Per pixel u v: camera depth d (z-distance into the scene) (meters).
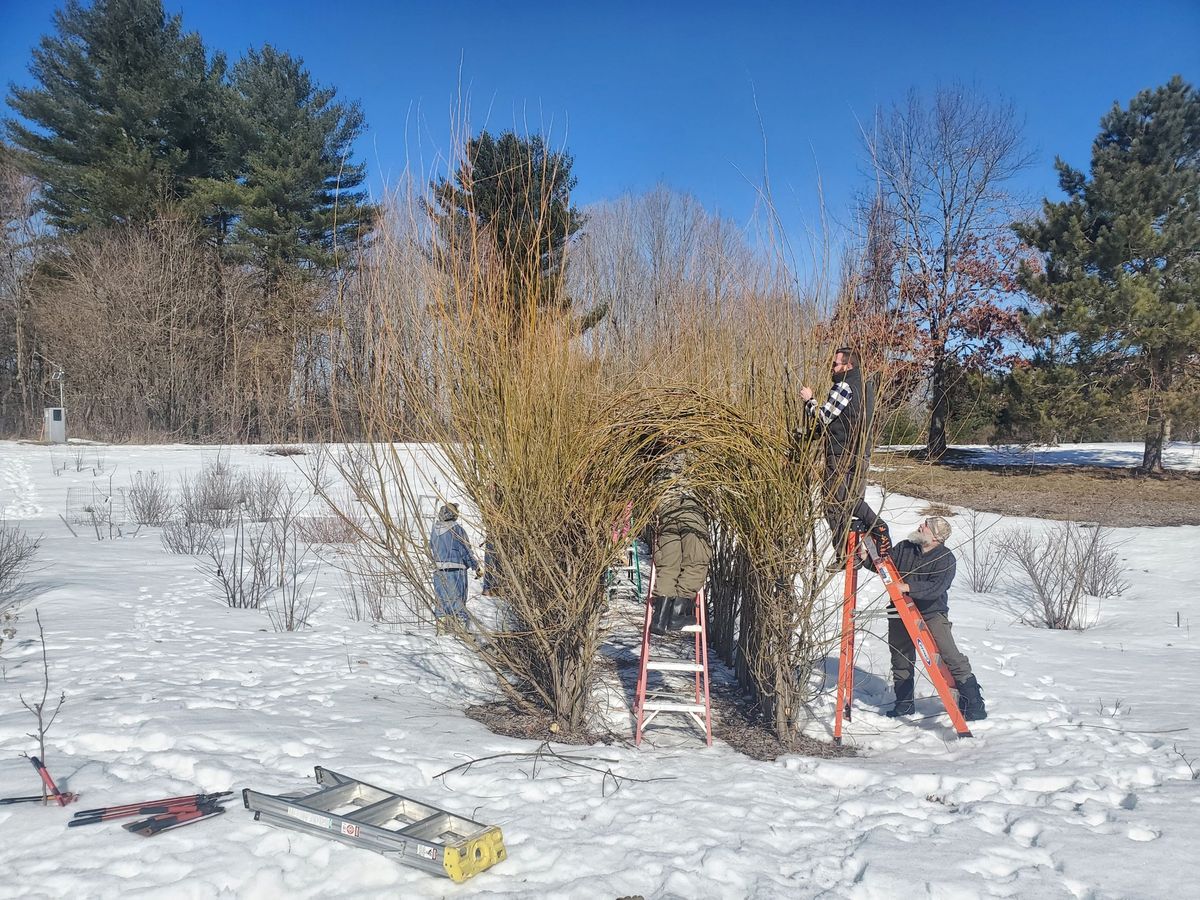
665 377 6.20
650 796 4.53
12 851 3.78
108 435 35.59
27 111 38.00
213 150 39.94
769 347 5.85
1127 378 25.19
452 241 5.60
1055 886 3.58
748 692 6.61
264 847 3.81
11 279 41.53
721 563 7.46
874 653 8.25
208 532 15.50
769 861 3.82
